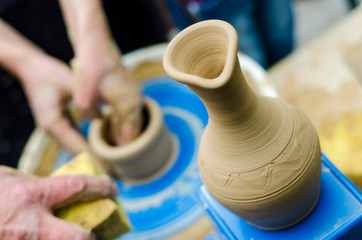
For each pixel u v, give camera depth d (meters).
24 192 0.87
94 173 1.02
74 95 1.48
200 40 0.59
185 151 1.61
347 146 1.24
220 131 0.63
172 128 1.71
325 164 0.82
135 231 1.44
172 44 0.58
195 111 1.72
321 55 1.56
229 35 0.54
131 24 2.65
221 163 0.66
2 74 2.64
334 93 1.42
